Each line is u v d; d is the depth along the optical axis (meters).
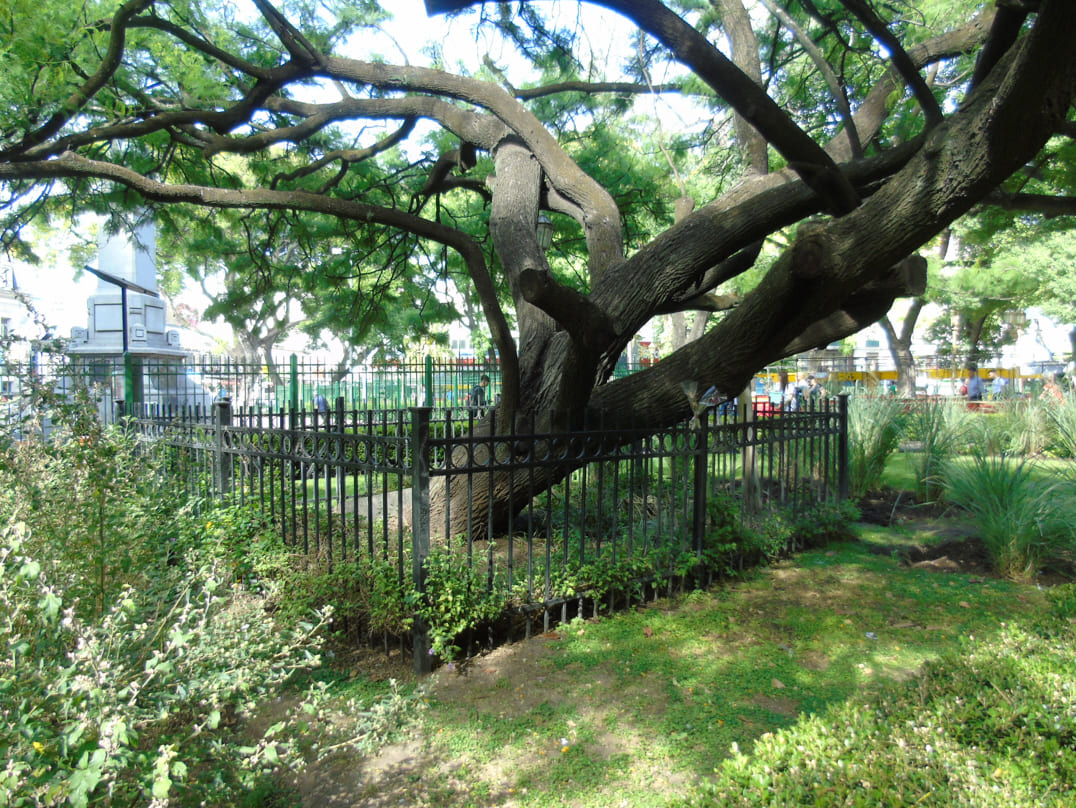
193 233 8.88
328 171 8.73
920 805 1.58
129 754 1.72
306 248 9.04
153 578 2.93
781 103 8.00
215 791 2.13
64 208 7.95
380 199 9.87
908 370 22.30
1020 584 5.11
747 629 4.23
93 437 3.00
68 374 3.37
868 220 3.75
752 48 6.16
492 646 3.94
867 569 5.50
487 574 4.02
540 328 6.27
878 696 2.26
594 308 4.19
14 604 2.07
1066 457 10.05
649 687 3.49
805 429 6.26
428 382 15.04
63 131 7.12
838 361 30.47
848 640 4.05
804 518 6.12
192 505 4.70
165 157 7.39
